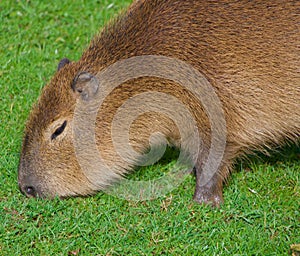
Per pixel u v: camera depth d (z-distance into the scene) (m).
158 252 13.21
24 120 16.08
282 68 13.80
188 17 14.05
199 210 14.09
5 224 13.55
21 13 19.33
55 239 13.37
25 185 14.06
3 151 15.26
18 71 17.47
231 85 13.80
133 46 14.12
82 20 19.34
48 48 18.38
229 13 13.94
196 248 13.26
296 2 13.90
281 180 15.12
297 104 14.09
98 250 13.22
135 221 13.80
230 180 15.02
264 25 13.81
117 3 19.80
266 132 14.32
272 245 13.42
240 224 13.88
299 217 14.12
